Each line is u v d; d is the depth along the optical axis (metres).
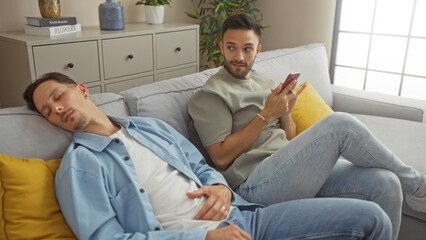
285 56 2.21
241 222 1.14
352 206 1.09
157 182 1.16
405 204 1.59
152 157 1.21
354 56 3.62
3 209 0.96
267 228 1.14
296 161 1.28
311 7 3.45
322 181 1.30
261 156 1.44
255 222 1.17
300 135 1.32
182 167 1.23
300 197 1.32
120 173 1.10
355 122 1.25
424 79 3.31
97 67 2.41
